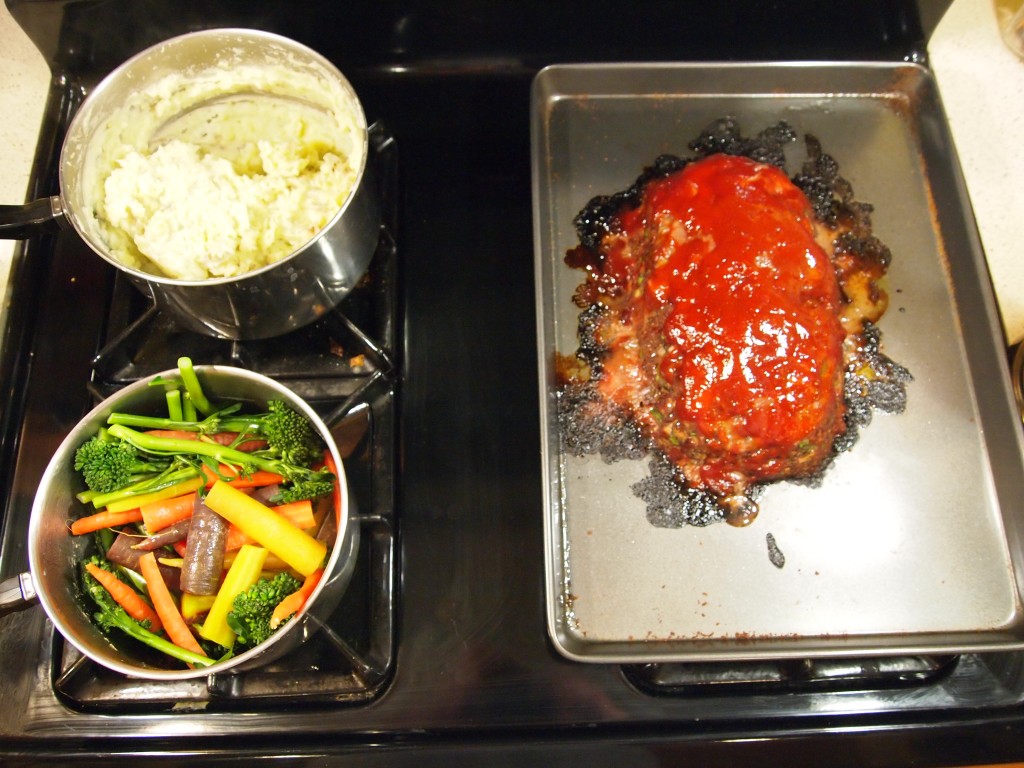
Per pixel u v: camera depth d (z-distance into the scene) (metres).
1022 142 0.67
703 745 0.51
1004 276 0.63
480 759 0.51
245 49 0.57
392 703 0.52
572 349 0.63
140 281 0.51
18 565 0.55
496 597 0.55
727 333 0.56
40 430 0.59
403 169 0.67
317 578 0.50
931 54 0.70
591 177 0.68
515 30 0.69
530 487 0.58
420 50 0.70
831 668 0.53
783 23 0.69
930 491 0.58
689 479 0.59
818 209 0.67
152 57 0.56
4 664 0.52
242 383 0.53
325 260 0.52
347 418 0.58
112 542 0.53
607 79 0.69
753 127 0.69
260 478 0.53
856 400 0.61
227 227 0.56
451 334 0.62
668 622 0.55
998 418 0.59
